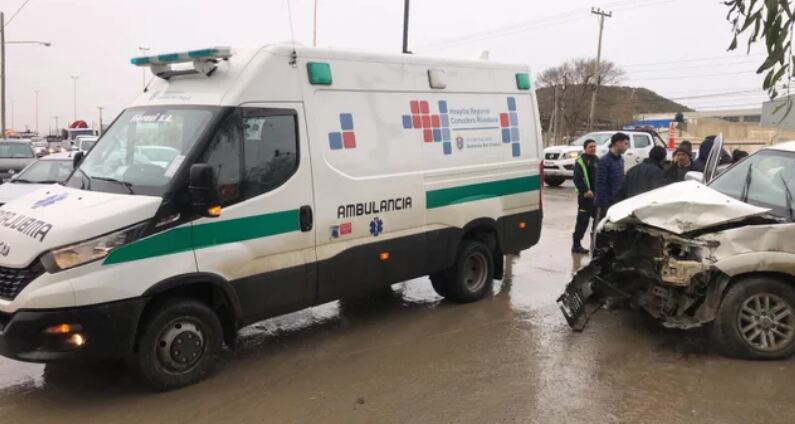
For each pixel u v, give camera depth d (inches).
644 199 233.6
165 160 186.9
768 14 104.4
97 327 167.2
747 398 178.7
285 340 229.8
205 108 192.9
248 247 194.7
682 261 206.2
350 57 223.3
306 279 211.2
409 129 240.8
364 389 186.2
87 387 188.9
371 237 229.1
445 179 253.3
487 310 265.7
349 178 220.5
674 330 237.8
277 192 200.8
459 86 261.6
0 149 641.6
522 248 292.0
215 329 191.5
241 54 201.5
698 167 353.7
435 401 177.8
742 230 202.4
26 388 188.9
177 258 179.2
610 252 243.6
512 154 283.9
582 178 378.0
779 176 227.8
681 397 179.5
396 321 251.4
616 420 165.9
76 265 164.4
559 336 232.1
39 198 195.0
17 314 164.7
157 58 204.5
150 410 173.2
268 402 177.8
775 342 206.8
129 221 171.5
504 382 190.5
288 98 204.8
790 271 201.3
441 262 256.5
